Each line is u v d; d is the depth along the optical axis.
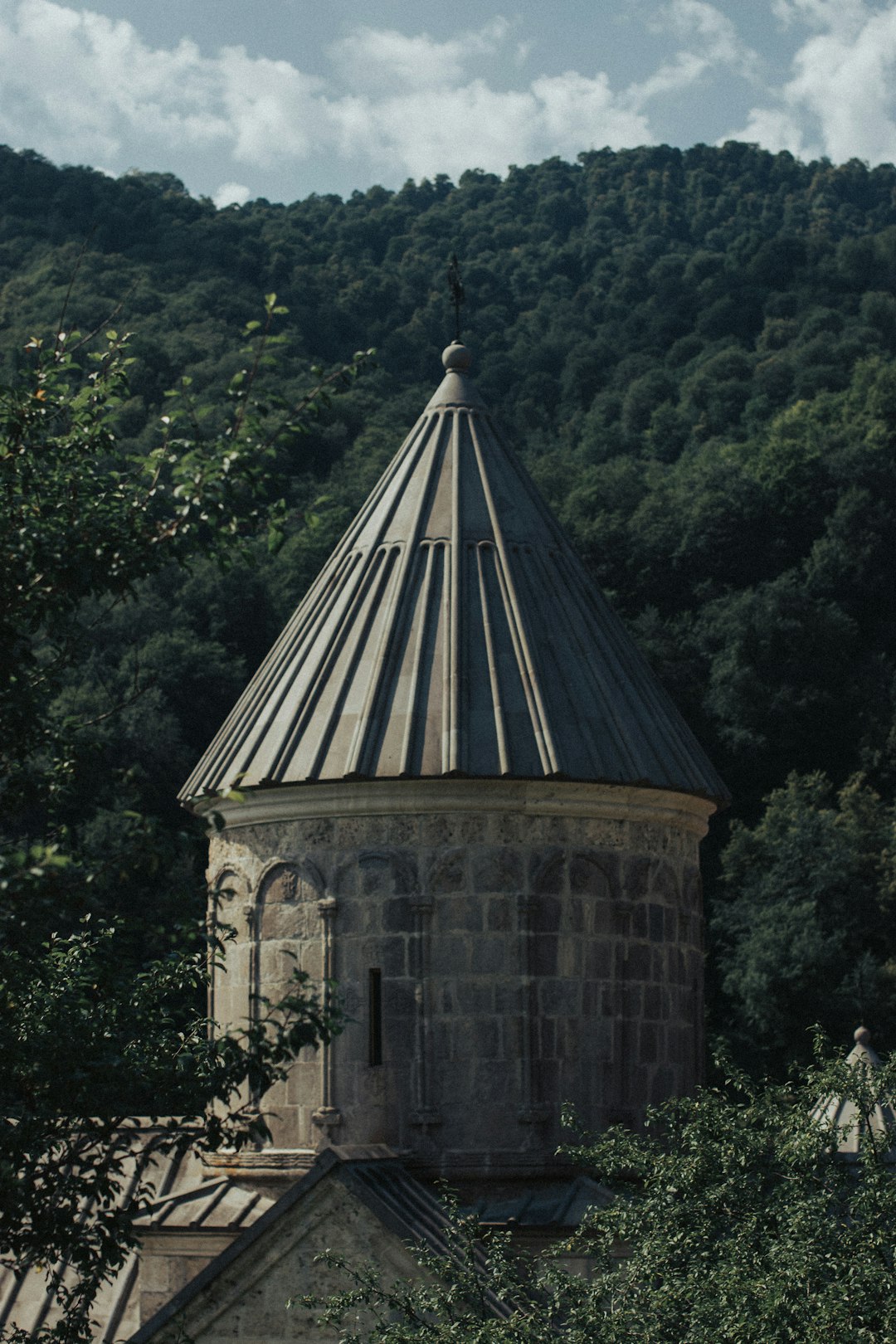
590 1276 18.86
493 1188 20.02
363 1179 18.20
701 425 115.75
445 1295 16.27
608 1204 18.95
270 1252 17.72
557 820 21.08
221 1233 19.61
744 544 87.00
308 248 140.75
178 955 16.45
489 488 23.39
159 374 92.62
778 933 61.97
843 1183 17.08
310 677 22.00
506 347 140.75
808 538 87.69
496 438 24.28
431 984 20.50
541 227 170.75
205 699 71.19
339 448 100.94
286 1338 17.52
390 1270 17.48
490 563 22.53
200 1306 17.73
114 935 16.73
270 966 21.28
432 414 24.39
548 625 22.19
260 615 80.19
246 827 21.83
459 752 20.47
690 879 22.62
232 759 22.09
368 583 22.69
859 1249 15.71
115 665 70.44
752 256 142.25
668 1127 19.67
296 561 81.19
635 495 94.75
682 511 89.00
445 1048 20.34
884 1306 14.96
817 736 76.75
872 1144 16.98
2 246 117.50
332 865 21.03
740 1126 17.67
